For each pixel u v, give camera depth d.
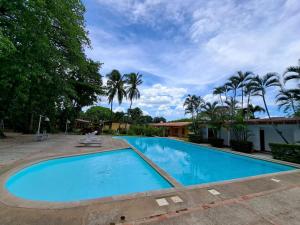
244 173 8.74
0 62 8.12
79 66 13.91
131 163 9.42
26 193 5.55
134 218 3.13
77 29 10.85
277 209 3.63
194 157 12.97
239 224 3.01
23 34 7.86
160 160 11.68
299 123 11.16
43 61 10.07
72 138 18.44
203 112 20.34
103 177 7.22
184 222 3.03
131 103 33.53
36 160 7.43
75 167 8.45
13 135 18.84
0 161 7.17
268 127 13.93
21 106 18.36
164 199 3.96
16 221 2.96
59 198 5.22
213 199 4.05
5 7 7.38
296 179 5.87
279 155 10.44
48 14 8.37
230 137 16.83
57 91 15.62
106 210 3.39
